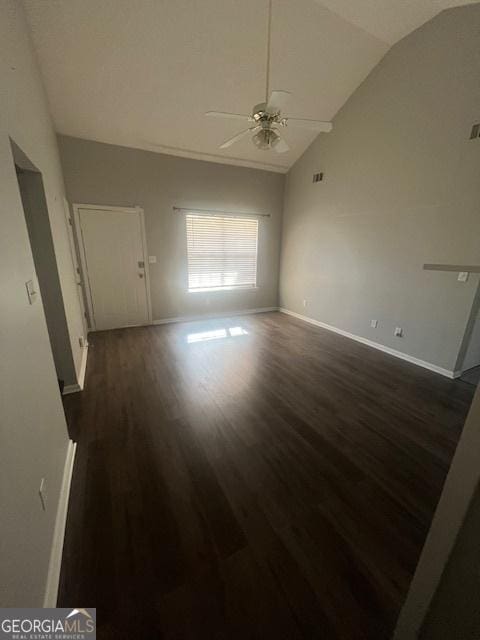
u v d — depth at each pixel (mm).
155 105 3336
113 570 1157
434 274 3037
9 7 1546
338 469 1712
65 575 1137
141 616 1015
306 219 4824
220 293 5199
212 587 1106
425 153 2971
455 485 694
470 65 2525
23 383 1073
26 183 2086
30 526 977
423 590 806
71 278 3072
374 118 3445
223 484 1590
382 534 1327
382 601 1069
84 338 3672
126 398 2461
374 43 3041
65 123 3393
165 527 1341
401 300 3416
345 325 4273
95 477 1626
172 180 4289
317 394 2592
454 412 2342
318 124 2305
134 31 2539
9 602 775
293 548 1256
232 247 5098
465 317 2828
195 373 2965
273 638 963
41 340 1392
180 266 4695
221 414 2252
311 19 2668
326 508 1455
